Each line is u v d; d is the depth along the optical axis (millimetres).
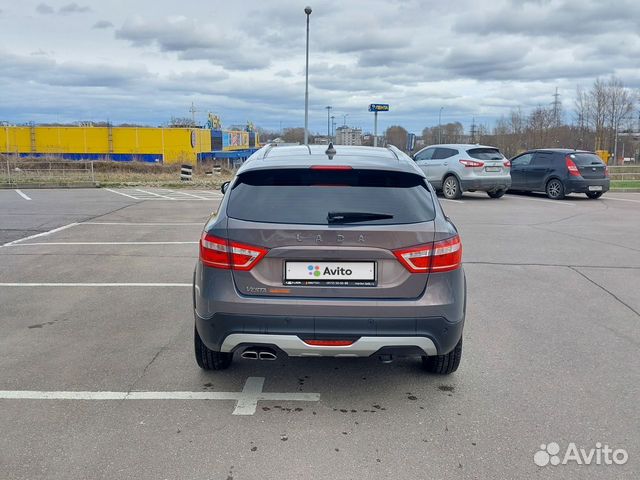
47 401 3785
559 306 6113
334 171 3727
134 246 9469
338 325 3502
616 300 6363
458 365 4203
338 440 3326
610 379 4230
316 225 3525
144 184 27047
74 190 23719
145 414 3623
